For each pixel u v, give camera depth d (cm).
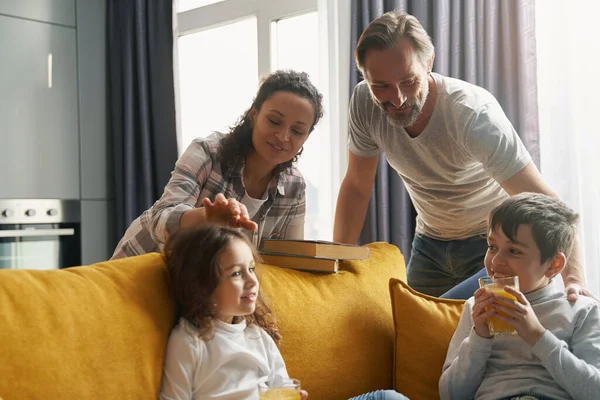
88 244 370
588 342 155
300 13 332
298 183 210
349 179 237
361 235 289
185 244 141
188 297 138
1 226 336
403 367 179
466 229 222
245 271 142
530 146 251
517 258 162
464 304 177
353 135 227
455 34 265
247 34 356
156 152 366
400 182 279
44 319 118
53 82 357
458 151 200
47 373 113
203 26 367
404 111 188
